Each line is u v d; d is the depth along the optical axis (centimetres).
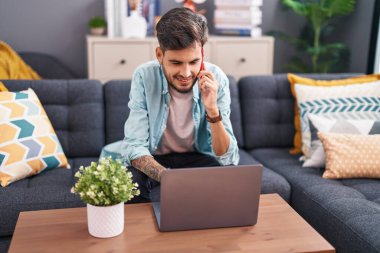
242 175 134
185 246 127
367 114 224
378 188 189
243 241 130
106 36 320
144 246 126
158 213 145
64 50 349
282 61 382
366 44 342
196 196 133
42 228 135
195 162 190
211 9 362
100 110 230
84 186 129
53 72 324
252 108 244
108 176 129
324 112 226
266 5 370
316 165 212
